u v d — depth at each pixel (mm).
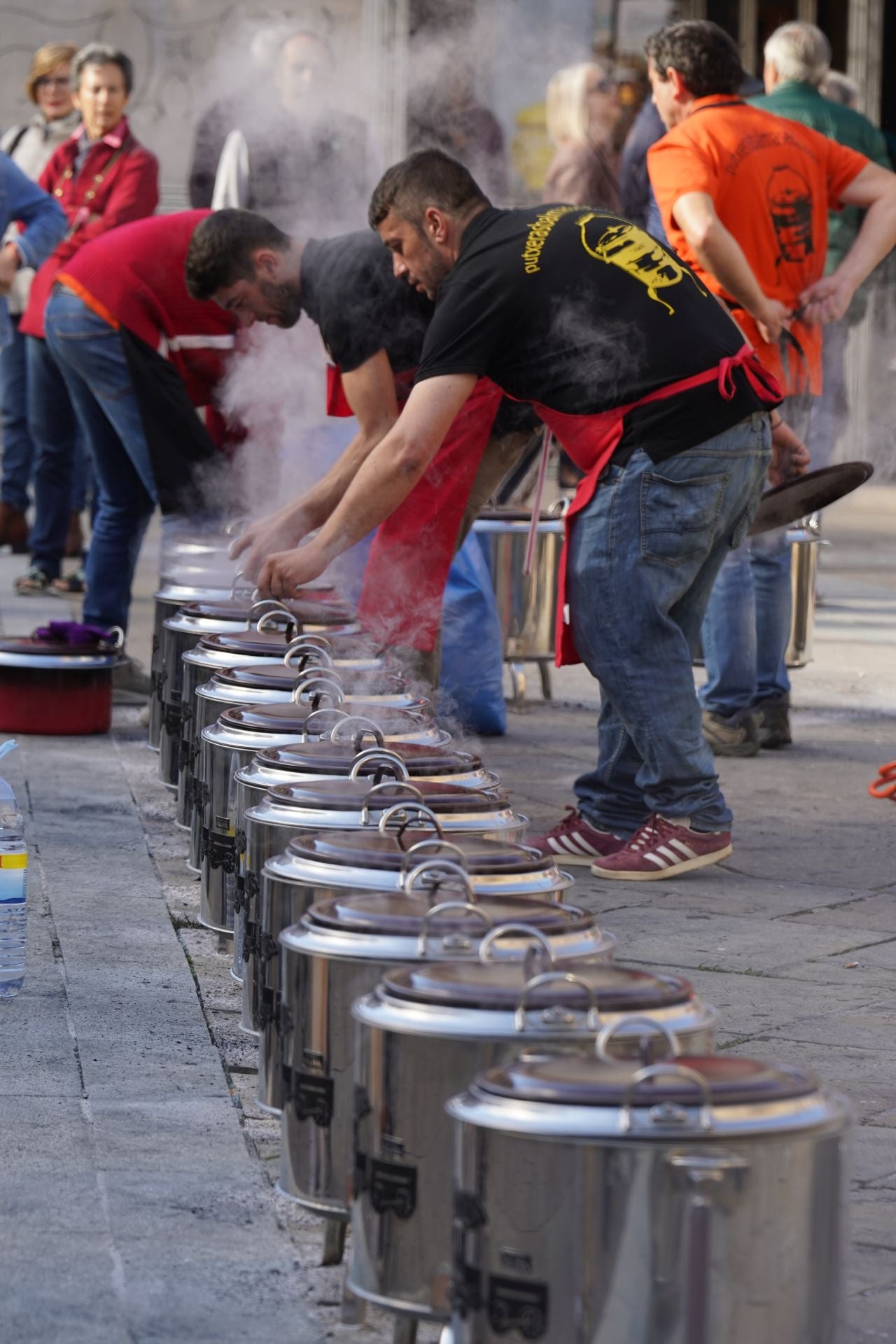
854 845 8078
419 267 6934
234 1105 4789
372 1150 3285
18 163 15898
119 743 10141
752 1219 2791
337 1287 3746
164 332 10297
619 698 7285
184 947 6250
